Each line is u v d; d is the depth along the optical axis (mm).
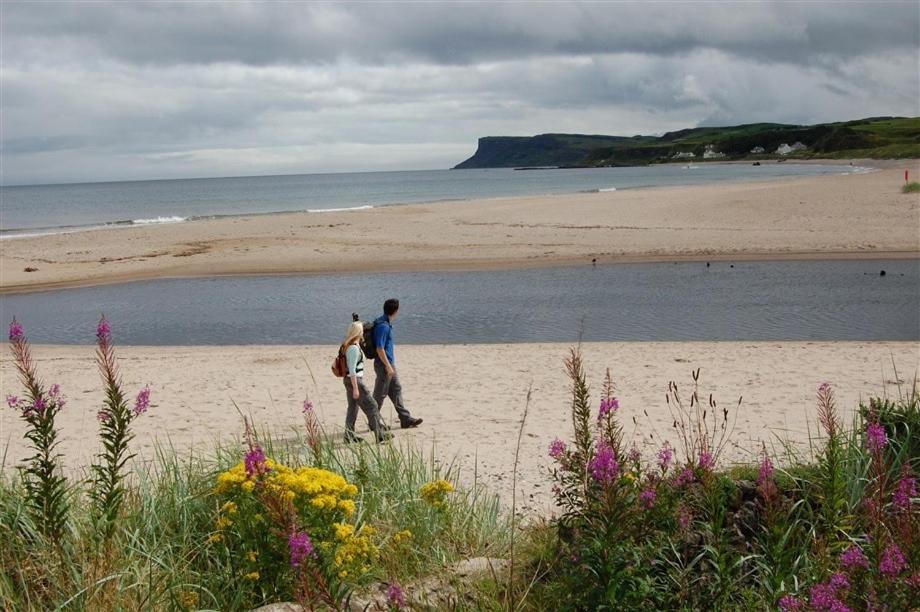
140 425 10523
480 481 7797
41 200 120188
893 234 31875
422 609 4266
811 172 113125
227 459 6570
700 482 4551
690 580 3943
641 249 30984
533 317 19641
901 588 3262
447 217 45938
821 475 5195
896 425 6078
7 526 4711
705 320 18547
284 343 18031
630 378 12430
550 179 149375
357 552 4246
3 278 29172
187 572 4504
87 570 4402
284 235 39031
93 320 21516
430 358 14719
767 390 11328
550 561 4605
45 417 4578
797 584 3975
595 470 3877
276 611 4082
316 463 5887
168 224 48375
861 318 18297
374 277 27547
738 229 35250
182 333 19438
